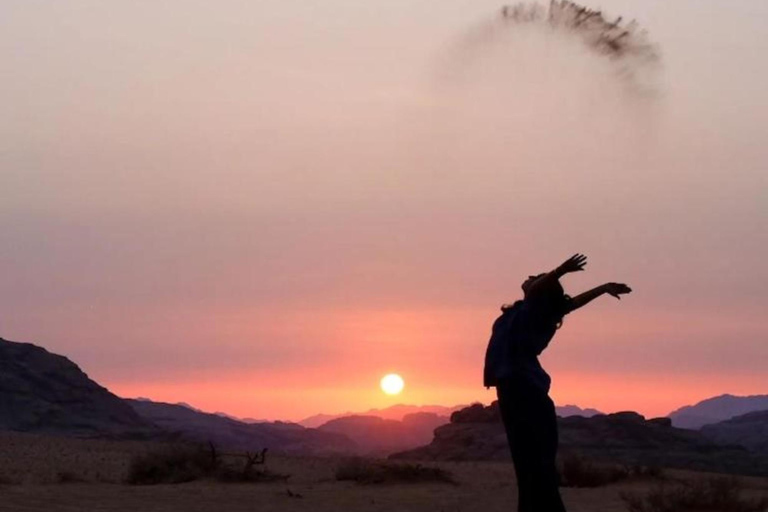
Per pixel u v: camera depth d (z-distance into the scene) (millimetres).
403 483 27016
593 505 20844
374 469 28219
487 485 27375
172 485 25000
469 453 74625
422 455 78062
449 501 21469
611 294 9305
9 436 68188
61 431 118812
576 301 9305
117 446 61969
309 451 141750
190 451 28766
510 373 9125
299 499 21016
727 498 20219
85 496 19562
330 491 23859
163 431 116875
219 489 23219
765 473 67188
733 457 74000
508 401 9141
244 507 18906
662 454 72250
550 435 9102
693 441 78125
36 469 33531
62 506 17359
